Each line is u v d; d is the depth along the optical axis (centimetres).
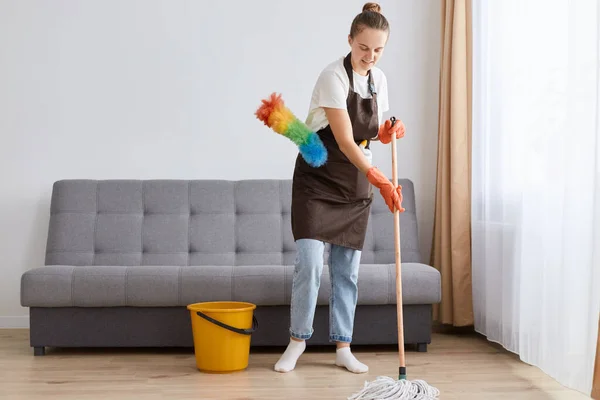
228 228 410
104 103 433
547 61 289
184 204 413
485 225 373
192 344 351
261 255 407
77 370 317
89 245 403
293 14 438
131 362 334
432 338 397
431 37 441
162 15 435
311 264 303
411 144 441
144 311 351
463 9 405
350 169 304
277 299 346
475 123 388
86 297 343
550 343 281
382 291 345
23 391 280
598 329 232
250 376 304
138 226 407
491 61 363
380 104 308
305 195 304
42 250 430
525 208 307
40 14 431
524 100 321
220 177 437
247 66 438
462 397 270
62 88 432
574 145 257
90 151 432
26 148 430
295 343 316
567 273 262
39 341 348
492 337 360
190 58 436
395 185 289
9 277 429
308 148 292
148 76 435
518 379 299
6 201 429
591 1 247
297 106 438
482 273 381
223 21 437
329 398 268
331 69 293
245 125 438
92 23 432
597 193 238
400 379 262
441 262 413
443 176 413
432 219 440
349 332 319
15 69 430
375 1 439
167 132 435
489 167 366
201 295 345
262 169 438
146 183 416
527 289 306
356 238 312
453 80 405
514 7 334
